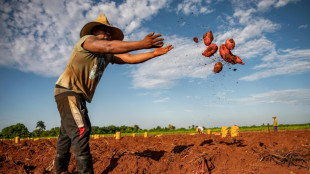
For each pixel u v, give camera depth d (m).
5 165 3.91
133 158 3.83
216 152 4.24
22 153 5.33
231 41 3.29
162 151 4.69
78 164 2.81
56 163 3.38
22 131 31.89
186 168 3.79
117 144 6.58
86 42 2.68
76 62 2.81
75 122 2.81
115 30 3.30
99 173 3.58
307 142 6.59
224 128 9.20
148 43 2.48
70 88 2.90
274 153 4.16
